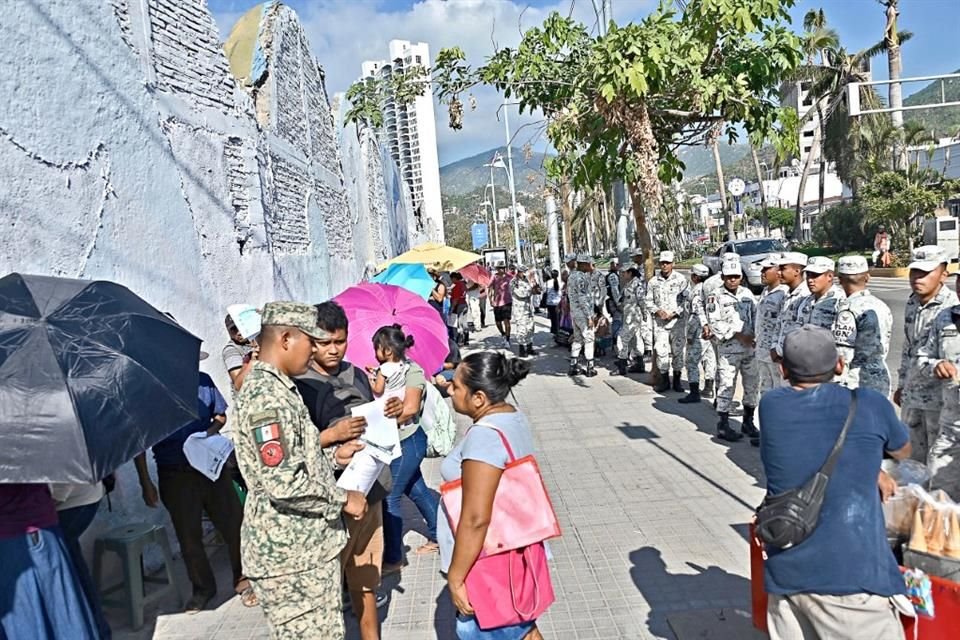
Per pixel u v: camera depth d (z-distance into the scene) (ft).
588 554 17.16
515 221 116.37
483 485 9.86
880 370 18.02
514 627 10.31
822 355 9.58
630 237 47.24
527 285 50.49
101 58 17.54
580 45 35.12
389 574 17.08
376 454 12.63
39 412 9.71
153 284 18.90
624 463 24.11
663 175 37.55
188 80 22.56
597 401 34.01
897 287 77.51
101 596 15.15
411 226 95.81
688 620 13.70
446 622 14.67
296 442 10.09
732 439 25.63
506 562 10.11
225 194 24.16
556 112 35.68
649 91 31.12
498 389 10.69
